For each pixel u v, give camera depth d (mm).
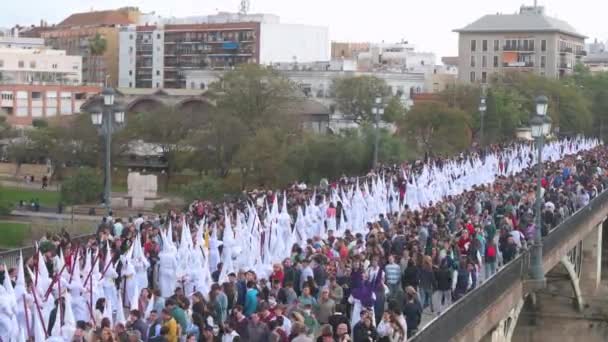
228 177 151000
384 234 50094
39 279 40562
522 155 116125
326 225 63719
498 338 53406
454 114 162250
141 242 49219
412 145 158625
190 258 45906
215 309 37094
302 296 38844
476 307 47031
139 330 33688
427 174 83500
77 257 41656
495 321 51531
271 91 177375
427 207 66438
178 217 58406
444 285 46938
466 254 52250
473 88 195125
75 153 181875
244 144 159375
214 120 166500
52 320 38500
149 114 184000
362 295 40625
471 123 172625
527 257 58594
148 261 46406
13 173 198375
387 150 138875
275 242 53594
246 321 34312
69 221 119938
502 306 52906
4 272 41125
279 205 68938
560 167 96250
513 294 55719
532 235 62594
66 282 40562
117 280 45875
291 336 33562
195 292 39344
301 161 142875
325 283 42312
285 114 176500
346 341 32812
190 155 168625
